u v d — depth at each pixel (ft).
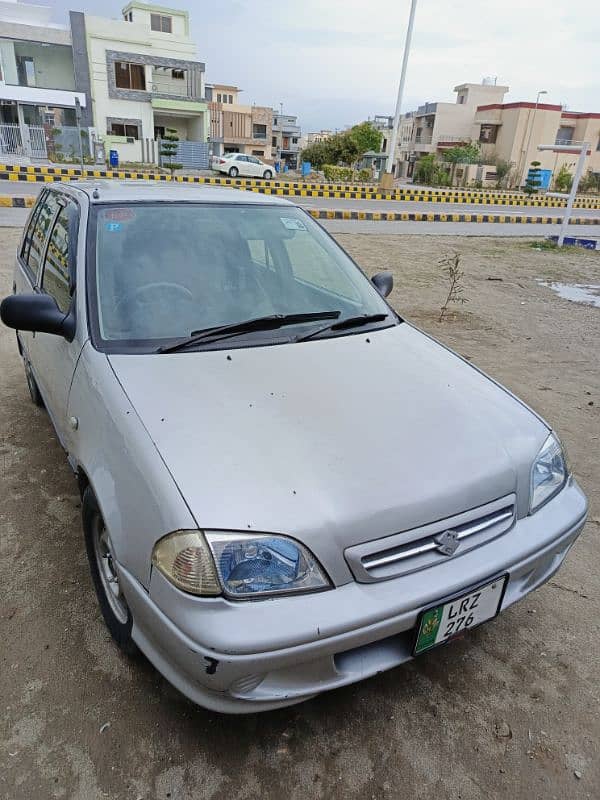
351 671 5.51
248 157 103.55
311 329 8.36
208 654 4.87
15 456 10.99
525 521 6.53
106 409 6.44
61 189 10.77
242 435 5.95
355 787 5.80
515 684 7.06
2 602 7.70
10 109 103.24
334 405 6.66
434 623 5.59
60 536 8.97
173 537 5.14
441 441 6.40
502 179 175.52
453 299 25.72
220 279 8.50
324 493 5.47
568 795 5.84
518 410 7.53
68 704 6.39
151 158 109.29
